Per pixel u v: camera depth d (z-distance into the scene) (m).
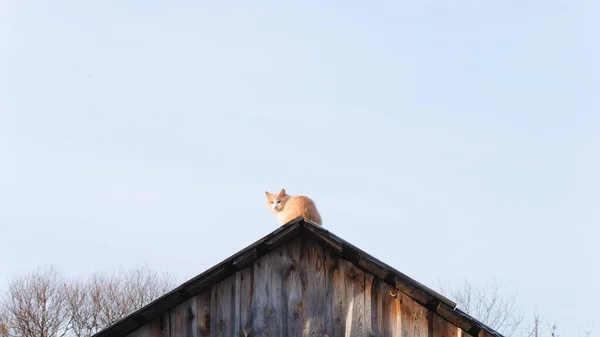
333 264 13.83
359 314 13.55
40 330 35.12
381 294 13.60
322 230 13.70
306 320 13.63
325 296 13.72
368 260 13.51
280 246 13.96
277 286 13.80
